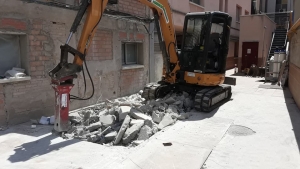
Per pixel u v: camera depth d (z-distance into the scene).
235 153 4.16
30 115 5.60
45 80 5.83
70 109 6.46
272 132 5.18
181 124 5.62
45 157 3.87
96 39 7.05
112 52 7.67
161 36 6.68
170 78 7.34
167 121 5.56
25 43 5.41
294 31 9.29
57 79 4.51
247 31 16.55
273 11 28.58
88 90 6.94
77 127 5.02
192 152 4.11
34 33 5.50
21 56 5.54
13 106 5.26
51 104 6.03
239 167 3.70
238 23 20.58
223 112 6.77
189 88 7.45
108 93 7.67
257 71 15.02
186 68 7.21
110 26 7.47
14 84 5.23
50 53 5.87
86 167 3.57
